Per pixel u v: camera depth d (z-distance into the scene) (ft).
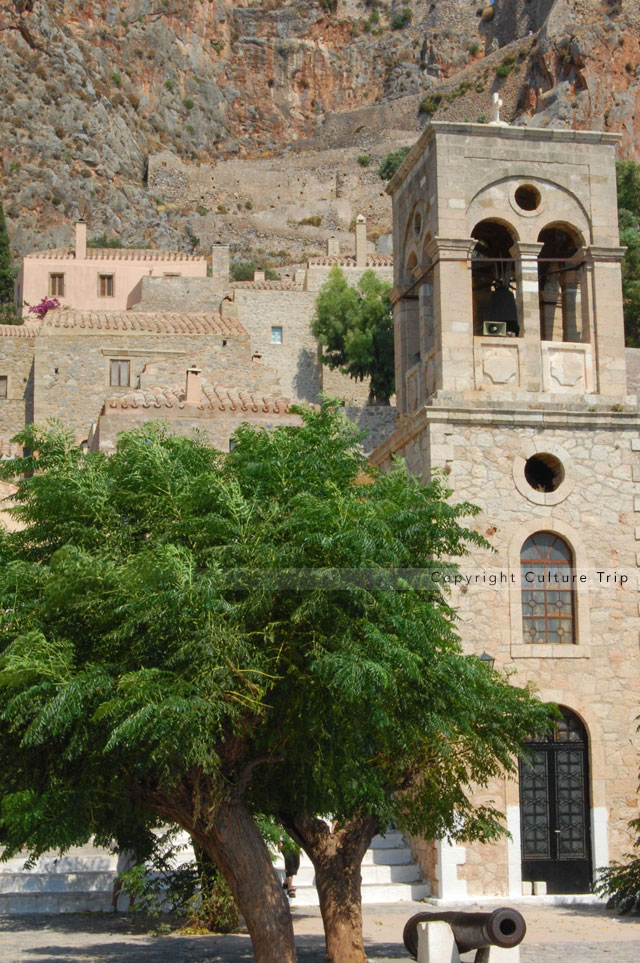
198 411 137.39
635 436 84.17
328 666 48.24
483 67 466.29
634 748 80.94
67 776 51.75
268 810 59.16
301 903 81.46
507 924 52.42
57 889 80.33
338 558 51.44
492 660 68.54
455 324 83.66
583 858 80.07
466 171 85.56
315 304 227.40
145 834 70.54
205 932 70.69
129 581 49.39
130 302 263.29
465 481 81.51
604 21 396.98
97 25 492.95
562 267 89.92
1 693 49.67
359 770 53.57
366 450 188.55
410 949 59.47
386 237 384.27
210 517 51.93
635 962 56.18
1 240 345.31
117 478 55.62
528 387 83.97
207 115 525.75
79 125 435.94
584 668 81.20
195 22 538.06
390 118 503.61
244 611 50.65
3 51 431.84
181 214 435.53
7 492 102.58
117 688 47.06
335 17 571.69
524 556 82.23
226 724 51.90
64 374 183.32
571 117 387.34
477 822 63.00
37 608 51.06
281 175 457.68
